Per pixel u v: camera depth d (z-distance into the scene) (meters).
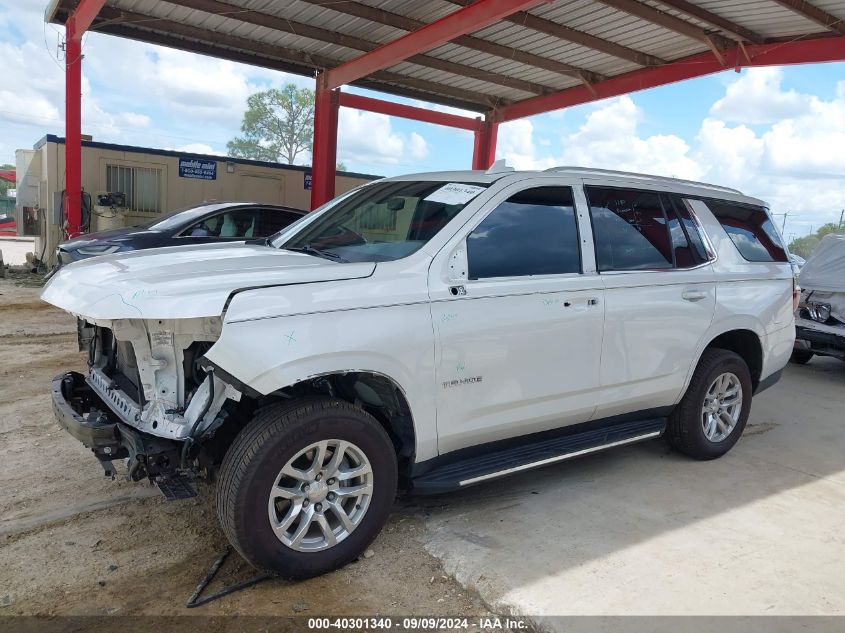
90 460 4.45
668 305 4.39
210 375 2.96
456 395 3.45
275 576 3.13
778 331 5.25
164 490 2.99
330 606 2.94
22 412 5.37
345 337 3.03
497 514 3.92
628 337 4.18
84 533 3.51
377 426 3.21
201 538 3.51
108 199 14.82
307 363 2.94
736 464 4.98
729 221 5.12
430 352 3.31
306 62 14.52
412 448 3.41
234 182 17.11
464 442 3.59
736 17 10.47
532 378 3.73
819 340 8.11
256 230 9.48
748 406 5.15
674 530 3.80
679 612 2.97
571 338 3.88
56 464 4.37
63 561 3.24
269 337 2.86
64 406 3.34
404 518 3.84
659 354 4.39
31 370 6.71
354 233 3.98
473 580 3.17
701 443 4.86
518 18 11.61
